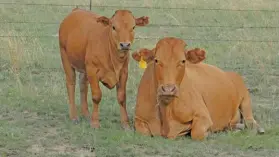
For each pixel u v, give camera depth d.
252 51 23.22
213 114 15.15
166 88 13.34
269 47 23.61
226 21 29.09
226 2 32.31
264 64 22.22
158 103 14.12
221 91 15.47
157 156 13.26
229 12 30.17
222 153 13.48
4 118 16.12
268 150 13.81
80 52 15.90
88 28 15.88
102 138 14.37
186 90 14.34
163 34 27.34
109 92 18.39
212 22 29.27
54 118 16.25
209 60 22.34
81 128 14.98
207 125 14.36
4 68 21.30
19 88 18.53
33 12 30.45
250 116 16.09
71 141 14.20
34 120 15.96
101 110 17.02
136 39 25.75
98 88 15.30
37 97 18.00
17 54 21.55
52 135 14.70
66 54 16.64
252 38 25.23
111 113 16.78
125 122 15.41
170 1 32.84
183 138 14.34
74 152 13.59
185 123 14.34
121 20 14.86
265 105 18.00
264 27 26.23
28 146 13.90
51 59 22.28
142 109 14.56
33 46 23.12
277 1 32.97
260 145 13.97
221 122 15.45
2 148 13.71
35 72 20.98
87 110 16.58
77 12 16.88
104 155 13.34
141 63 14.20
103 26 15.45
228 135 14.51
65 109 17.02
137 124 14.71
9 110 16.77
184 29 28.00
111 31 14.95
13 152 13.50
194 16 29.95
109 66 15.20
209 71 15.66
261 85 19.78
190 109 14.28
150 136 14.46
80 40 15.88
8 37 23.16
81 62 16.02
